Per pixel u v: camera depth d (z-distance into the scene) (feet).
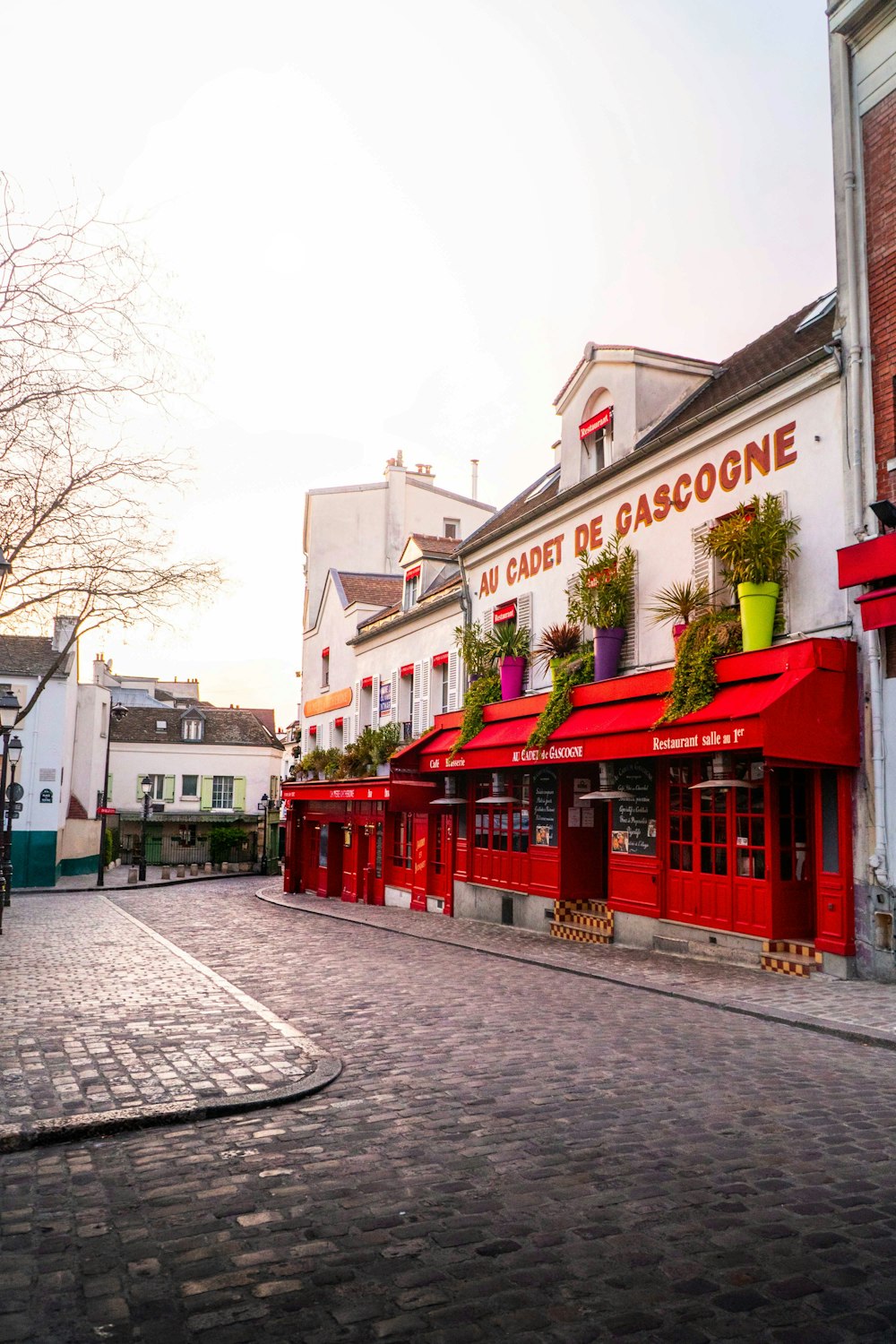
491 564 68.39
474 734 63.57
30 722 123.75
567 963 41.57
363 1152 17.42
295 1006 32.22
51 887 118.52
